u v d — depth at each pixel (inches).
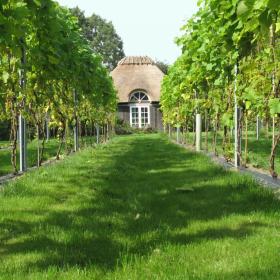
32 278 128.8
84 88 556.4
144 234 174.9
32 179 301.0
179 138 924.6
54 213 211.9
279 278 122.2
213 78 408.8
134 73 1881.2
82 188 278.4
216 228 180.4
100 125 989.2
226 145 429.4
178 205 229.3
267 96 264.4
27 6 206.7
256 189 244.4
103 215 208.4
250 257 141.0
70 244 163.8
